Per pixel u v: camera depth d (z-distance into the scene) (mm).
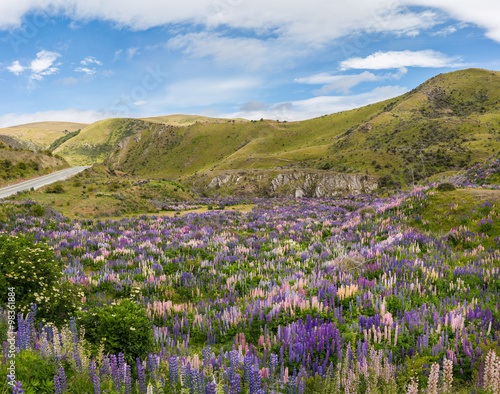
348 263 12570
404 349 6598
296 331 7266
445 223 17906
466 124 146250
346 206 40938
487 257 12969
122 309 7004
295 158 160500
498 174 29641
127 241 20266
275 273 13898
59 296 8391
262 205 46844
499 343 6352
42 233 20719
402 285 9945
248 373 5387
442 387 5223
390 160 117750
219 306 10367
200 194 69062
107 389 4602
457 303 8758
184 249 18266
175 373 5266
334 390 5109
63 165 111375
